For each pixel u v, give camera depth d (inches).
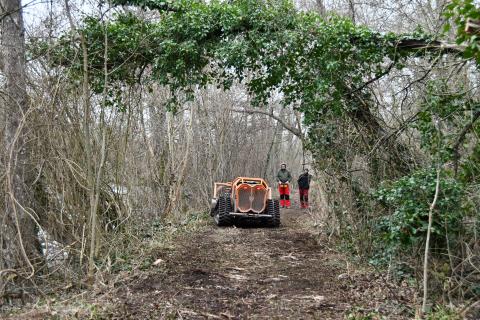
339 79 348.2
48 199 307.9
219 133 865.5
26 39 341.7
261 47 348.2
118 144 377.1
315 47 347.6
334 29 333.4
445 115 289.4
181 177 649.0
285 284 278.5
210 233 499.2
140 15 386.6
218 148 866.8
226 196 557.6
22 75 300.4
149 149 581.3
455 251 235.5
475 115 267.9
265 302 240.7
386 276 282.5
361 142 360.2
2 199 274.8
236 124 999.6
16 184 281.1
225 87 379.6
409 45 331.3
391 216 261.0
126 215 385.7
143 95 622.5
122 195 390.0
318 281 284.5
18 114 291.6
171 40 354.3
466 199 237.0
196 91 808.3
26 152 293.3
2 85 301.9
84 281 272.8
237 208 546.6
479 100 291.7
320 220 510.3
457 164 268.5
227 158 917.8
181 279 286.4
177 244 415.8
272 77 362.3
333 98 354.6
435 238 236.7
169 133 630.5
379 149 347.6
